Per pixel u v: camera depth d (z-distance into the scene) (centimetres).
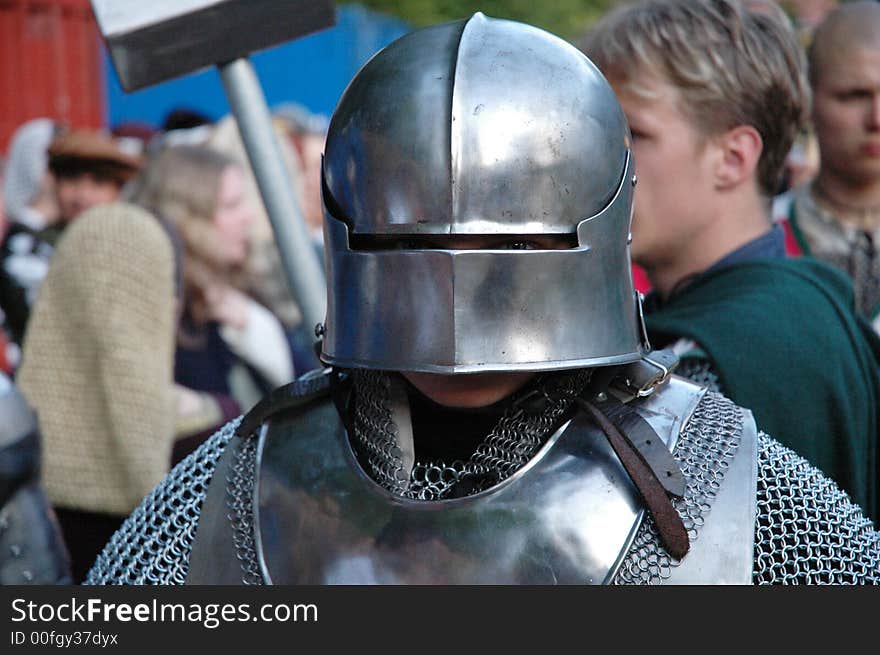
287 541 271
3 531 364
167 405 506
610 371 268
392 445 272
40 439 379
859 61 517
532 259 247
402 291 249
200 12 366
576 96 256
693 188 362
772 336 337
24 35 1114
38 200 705
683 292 368
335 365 261
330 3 372
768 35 367
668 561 251
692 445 262
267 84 1127
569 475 256
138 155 799
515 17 1091
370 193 254
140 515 308
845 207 538
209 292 638
